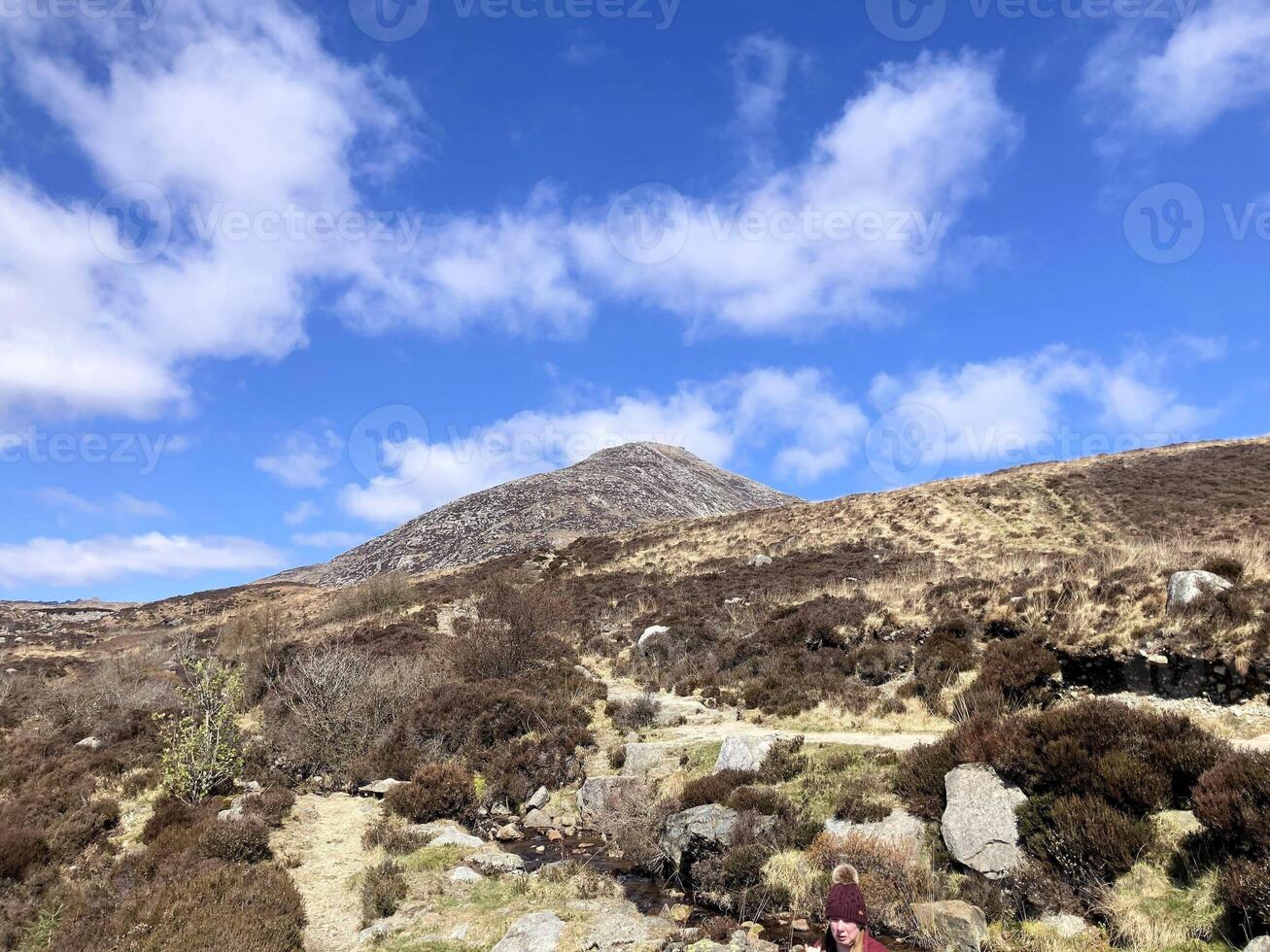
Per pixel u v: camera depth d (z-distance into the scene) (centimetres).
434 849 1341
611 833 1370
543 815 1548
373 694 2100
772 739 1497
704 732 1756
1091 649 1573
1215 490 4419
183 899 1014
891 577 3309
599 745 1848
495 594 3534
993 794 1005
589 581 4691
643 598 3769
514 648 2577
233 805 1466
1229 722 1255
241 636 4084
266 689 2644
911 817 1080
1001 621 1872
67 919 1006
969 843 962
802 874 1029
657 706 1967
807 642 2261
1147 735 977
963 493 5222
